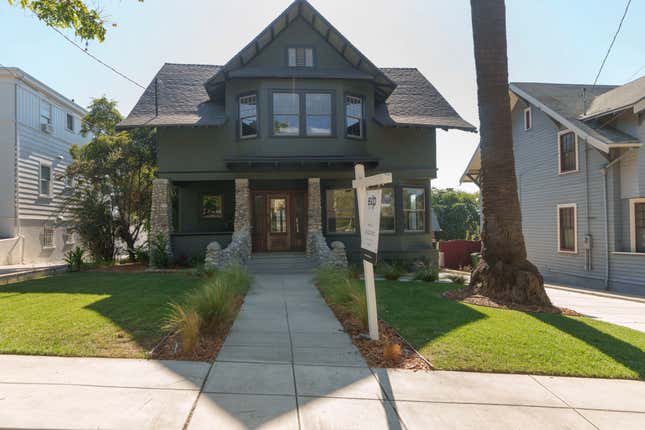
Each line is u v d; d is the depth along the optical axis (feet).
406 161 50.78
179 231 54.80
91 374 13.85
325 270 34.45
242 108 48.03
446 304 26.89
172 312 22.06
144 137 56.85
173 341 17.46
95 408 11.42
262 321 22.22
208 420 10.98
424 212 52.44
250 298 28.63
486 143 31.45
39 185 71.82
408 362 15.97
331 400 12.51
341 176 48.98
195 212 55.11
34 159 70.49
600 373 15.17
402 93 58.13
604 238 48.21
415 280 40.24
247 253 44.65
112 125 65.87
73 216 55.36
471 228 146.10
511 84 62.90
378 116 51.11
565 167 55.16
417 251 50.52
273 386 13.42
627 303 33.37
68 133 81.56
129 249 54.95
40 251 72.08
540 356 16.70
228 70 47.03
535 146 61.31
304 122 47.34
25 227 67.87
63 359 15.20
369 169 49.49
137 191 55.47
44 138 73.46
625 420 11.80
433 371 15.15
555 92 60.08
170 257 46.01
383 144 50.44
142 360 15.34
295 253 48.80
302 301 27.66
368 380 14.16
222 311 19.52
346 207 50.37
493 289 29.94
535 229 61.36
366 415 11.61
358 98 49.80
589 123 49.83
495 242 30.78
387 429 10.87
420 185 52.37
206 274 36.22
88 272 42.34
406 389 13.50
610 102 49.32
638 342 19.13
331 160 45.68
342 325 21.48
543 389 13.82
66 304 24.27
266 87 46.85
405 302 27.32
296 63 49.39
